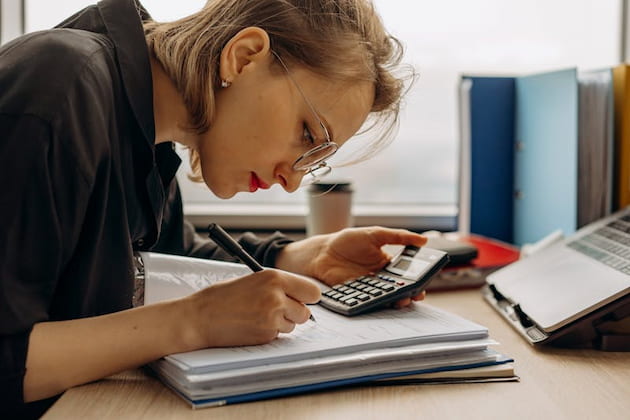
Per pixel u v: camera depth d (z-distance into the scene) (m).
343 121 0.85
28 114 0.68
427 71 1.63
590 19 1.64
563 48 1.64
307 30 0.83
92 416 0.61
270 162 0.86
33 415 0.72
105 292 0.82
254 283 0.74
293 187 0.89
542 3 1.62
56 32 0.79
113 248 0.81
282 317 0.72
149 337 0.69
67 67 0.73
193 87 0.84
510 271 1.09
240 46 0.82
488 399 0.66
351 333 0.75
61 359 0.67
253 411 0.62
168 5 1.51
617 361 0.78
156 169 0.88
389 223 1.67
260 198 1.70
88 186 0.72
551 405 0.65
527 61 1.64
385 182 1.68
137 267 0.90
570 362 0.78
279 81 0.83
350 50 0.83
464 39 1.62
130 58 0.82
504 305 1.01
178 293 0.85
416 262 0.94
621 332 0.82
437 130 1.66
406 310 0.86
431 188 1.69
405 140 1.66
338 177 1.66
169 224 1.14
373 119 0.95
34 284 0.69
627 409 0.64
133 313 0.71
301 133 0.85
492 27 1.62
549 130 1.34
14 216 0.66
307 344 0.71
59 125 0.69
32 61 0.72
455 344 0.72
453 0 1.61
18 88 0.70
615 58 1.65
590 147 1.23
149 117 0.83
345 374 0.68
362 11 0.87
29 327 0.67
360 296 0.87
